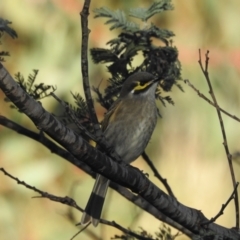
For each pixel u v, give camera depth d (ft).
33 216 45.16
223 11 44.50
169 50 31.19
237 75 44.09
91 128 28.94
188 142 43.50
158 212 31.07
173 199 27.84
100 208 30.86
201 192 43.16
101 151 27.81
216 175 43.32
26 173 45.24
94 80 42.57
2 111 43.91
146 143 32.89
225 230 28.14
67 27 44.09
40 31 44.01
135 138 32.53
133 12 31.19
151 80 32.09
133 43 30.94
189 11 44.21
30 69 43.55
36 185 45.19
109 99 33.35
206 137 43.50
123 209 40.93
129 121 32.42
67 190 44.88
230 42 44.29
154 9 31.09
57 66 43.55
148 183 27.22
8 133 45.85
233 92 43.98
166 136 43.70
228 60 44.16
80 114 28.91
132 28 30.60
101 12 30.83
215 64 44.06
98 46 42.65
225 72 44.09
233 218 42.88
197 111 43.55
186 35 43.98
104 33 42.80
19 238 44.88
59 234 44.52
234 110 43.78
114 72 31.68
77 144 25.30
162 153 43.68
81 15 25.40
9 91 23.26
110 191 38.65
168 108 43.55
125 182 26.86
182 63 43.55
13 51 43.91
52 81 43.11
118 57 31.09
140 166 43.32
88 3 25.32
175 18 44.16
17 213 45.39
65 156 31.53
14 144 45.70
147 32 30.76
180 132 43.60
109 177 26.68
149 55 31.42
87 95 26.07
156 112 32.91
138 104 32.48
